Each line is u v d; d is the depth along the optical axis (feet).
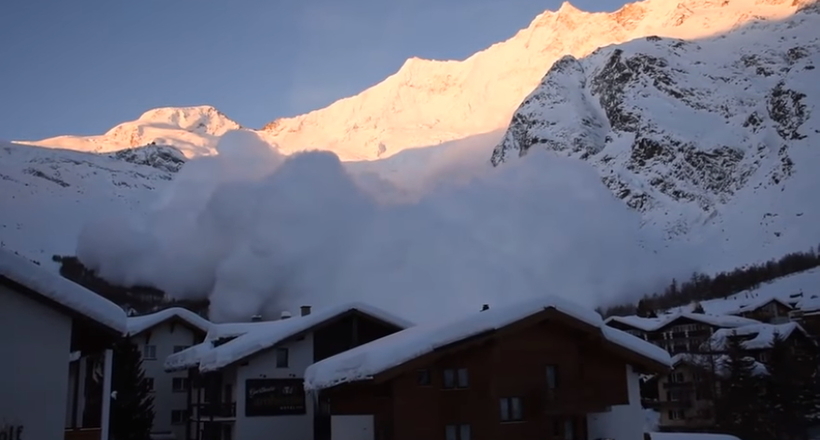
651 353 95.04
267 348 130.41
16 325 64.18
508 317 86.53
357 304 134.10
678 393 213.87
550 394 88.22
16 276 64.03
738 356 195.31
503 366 87.45
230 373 136.36
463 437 86.28
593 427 97.96
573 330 90.84
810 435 186.91
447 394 87.30
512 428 86.74
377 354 85.15
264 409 131.64
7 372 63.31
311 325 131.85
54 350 64.80
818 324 287.69
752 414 187.11
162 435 164.96
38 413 63.52
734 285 556.92
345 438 104.12
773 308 321.93
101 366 82.99
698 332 256.73
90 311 66.08
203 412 146.20
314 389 92.89
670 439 122.72
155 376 170.71
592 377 93.09
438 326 91.30
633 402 101.96
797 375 189.06
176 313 174.50
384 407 89.10
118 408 145.38
